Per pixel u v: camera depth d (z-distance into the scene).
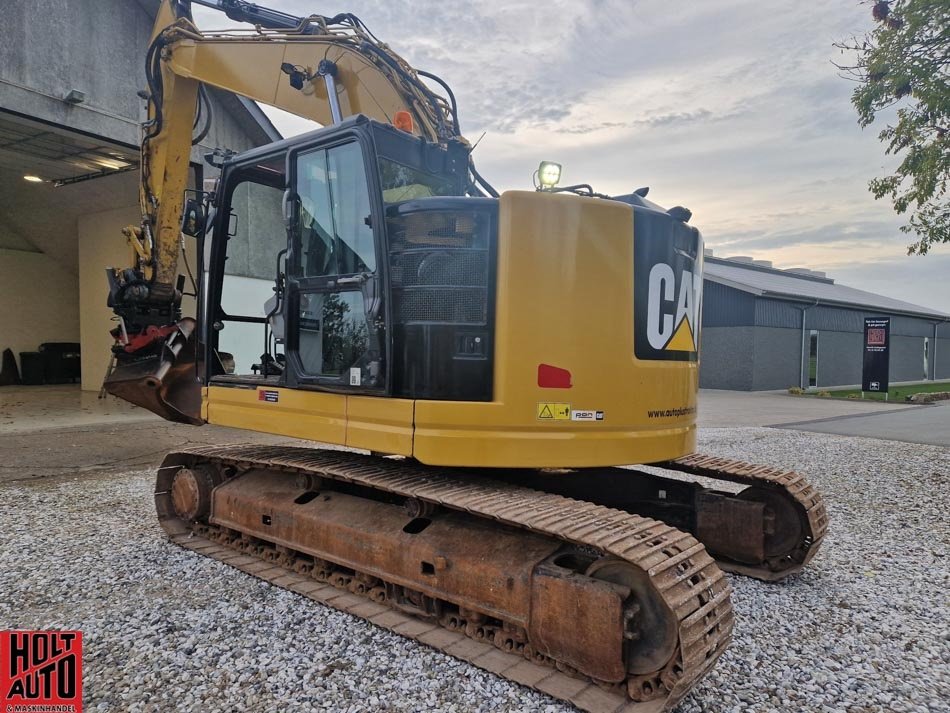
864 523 5.77
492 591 3.14
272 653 3.16
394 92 5.03
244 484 4.68
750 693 2.89
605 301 3.40
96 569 4.26
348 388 3.56
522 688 2.87
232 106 11.78
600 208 3.42
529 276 3.29
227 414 4.41
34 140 11.20
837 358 26.19
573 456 3.32
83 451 8.45
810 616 3.75
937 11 7.26
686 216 3.89
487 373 3.32
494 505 3.12
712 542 4.53
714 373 23.27
